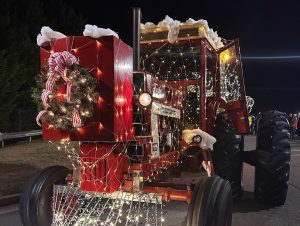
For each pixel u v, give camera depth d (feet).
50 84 11.51
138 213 15.58
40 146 40.06
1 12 46.93
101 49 11.59
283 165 17.89
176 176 15.56
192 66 19.06
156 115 14.19
